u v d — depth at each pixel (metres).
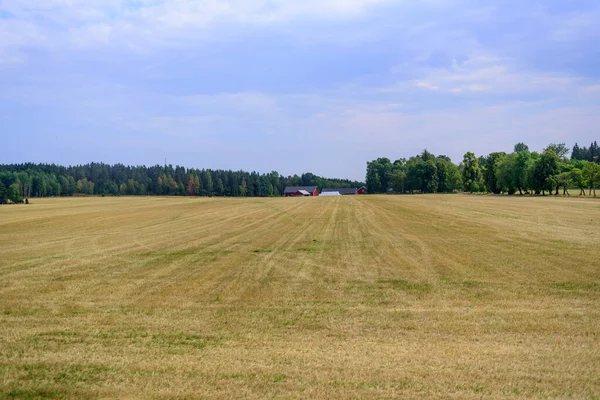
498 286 13.05
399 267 16.17
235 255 19.53
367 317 10.18
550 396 6.25
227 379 6.86
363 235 26.36
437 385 6.59
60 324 9.87
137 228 34.00
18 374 7.12
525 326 9.40
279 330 9.33
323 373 7.04
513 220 34.56
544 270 15.24
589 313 10.32
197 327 9.59
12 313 10.77
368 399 6.16
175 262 17.97
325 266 16.62
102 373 7.14
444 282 13.65
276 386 6.59
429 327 9.41
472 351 7.97
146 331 9.34
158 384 6.71
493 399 6.16
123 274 15.56
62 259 19.00
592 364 7.35
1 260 18.89
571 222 32.56
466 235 25.34
